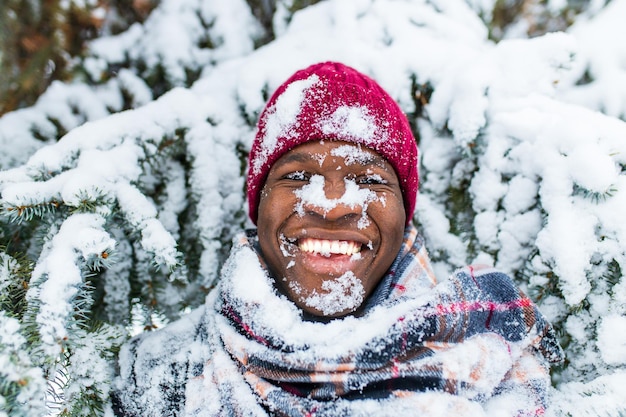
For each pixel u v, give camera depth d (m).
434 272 1.45
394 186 1.21
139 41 1.67
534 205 1.31
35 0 1.61
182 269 1.37
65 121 1.55
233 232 1.51
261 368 1.10
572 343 1.27
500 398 1.12
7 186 1.11
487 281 1.22
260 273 1.17
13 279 1.10
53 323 0.94
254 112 1.47
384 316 1.11
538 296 1.28
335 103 1.16
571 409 1.09
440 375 1.08
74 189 1.10
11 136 1.46
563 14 1.86
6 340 0.91
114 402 1.18
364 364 1.06
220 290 1.25
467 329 1.14
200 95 1.48
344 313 1.16
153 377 1.18
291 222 1.16
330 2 1.59
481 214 1.36
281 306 1.13
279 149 1.20
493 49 1.43
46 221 1.17
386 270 1.25
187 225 1.50
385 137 1.19
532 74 1.39
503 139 1.34
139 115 1.35
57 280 0.98
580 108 1.32
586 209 1.21
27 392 0.88
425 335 1.10
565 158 1.24
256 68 1.48
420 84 1.47
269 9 1.79
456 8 1.60
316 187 1.14
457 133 1.37
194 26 1.68
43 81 1.71
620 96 1.49
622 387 1.09
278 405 1.06
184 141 1.43
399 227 1.19
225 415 1.08
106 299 1.40
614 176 1.17
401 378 1.07
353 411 1.04
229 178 1.48
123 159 1.23
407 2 1.57
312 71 1.26
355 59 1.47
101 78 1.63
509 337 1.18
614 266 1.19
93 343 1.15
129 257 1.40
